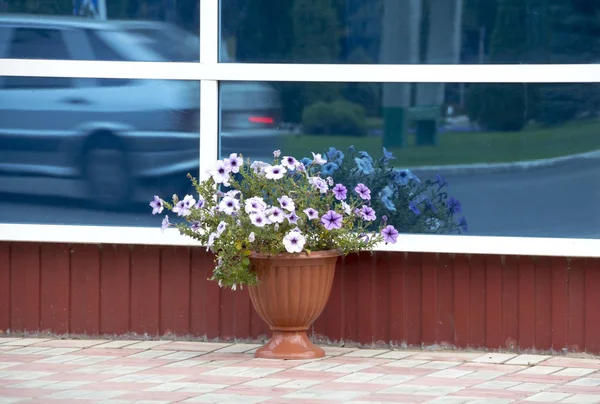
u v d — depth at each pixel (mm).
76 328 6414
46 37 6348
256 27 6234
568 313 6016
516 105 6016
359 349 6195
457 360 5887
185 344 6289
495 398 4902
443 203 6113
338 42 6188
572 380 5367
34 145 6355
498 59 6035
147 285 6363
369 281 6207
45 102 6328
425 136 6117
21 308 6438
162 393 4977
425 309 6152
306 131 6223
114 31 6312
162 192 6305
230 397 4898
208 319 6352
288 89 6227
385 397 4910
